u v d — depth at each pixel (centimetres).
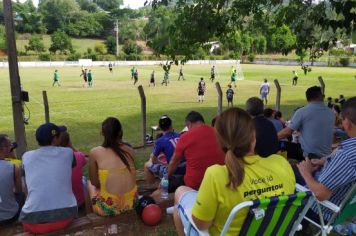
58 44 11112
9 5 856
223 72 5838
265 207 248
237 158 255
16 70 897
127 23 12938
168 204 548
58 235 458
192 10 710
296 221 268
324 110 561
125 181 489
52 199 444
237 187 248
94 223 484
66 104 2441
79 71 6019
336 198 338
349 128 322
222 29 753
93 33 13775
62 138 552
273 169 262
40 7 13800
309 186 323
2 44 9556
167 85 3825
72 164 470
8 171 488
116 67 7181
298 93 3125
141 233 474
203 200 253
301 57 923
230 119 254
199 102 2592
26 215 440
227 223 245
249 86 3759
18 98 909
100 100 2639
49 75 5081
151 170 648
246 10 746
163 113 2088
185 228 321
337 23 586
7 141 501
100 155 486
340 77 4850
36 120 1864
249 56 8856
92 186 534
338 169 306
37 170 446
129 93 3078
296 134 749
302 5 734
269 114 795
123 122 1803
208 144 443
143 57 9700
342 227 374
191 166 446
